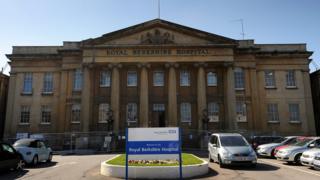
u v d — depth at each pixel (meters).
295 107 48.91
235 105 45.34
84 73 46.03
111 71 47.16
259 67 49.72
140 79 46.50
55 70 50.19
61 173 18.69
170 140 15.58
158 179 16.52
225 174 17.70
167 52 46.25
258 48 48.50
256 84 48.31
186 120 46.78
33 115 49.06
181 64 46.62
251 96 47.69
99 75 48.16
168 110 46.06
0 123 51.47
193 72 48.00
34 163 22.75
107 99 47.34
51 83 49.94
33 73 50.31
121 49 46.28
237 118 47.12
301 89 49.22
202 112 45.03
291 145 23.45
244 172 18.44
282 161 24.53
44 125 48.62
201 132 42.97
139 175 16.66
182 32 46.72
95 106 47.19
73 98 48.06
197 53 46.34
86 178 16.75
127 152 15.48
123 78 47.84
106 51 46.28
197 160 20.44
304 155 20.17
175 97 45.59
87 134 43.09
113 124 44.72
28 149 22.33
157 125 46.66
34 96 49.62
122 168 16.91
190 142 43.81
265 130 47.72
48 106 49.28
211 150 23.66
